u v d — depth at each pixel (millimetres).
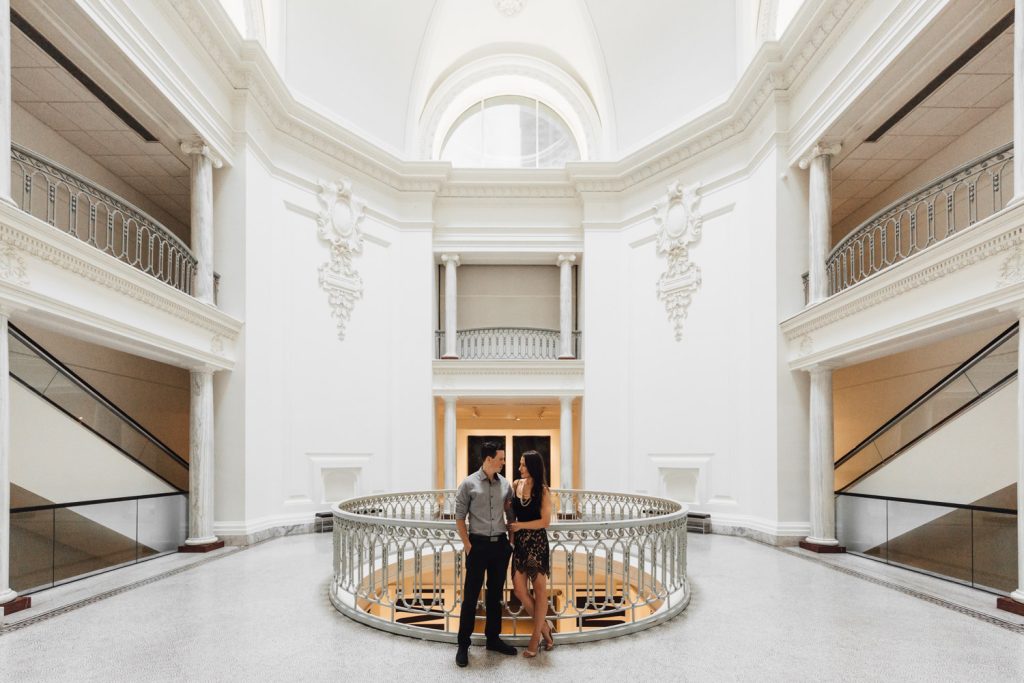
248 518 10172
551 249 15023
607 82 14875
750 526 10734
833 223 14023
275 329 11320
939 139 10070
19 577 6383
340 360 12586
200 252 9727
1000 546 6395
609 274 14195
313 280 12180
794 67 10211
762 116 11070
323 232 12352
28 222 5598
